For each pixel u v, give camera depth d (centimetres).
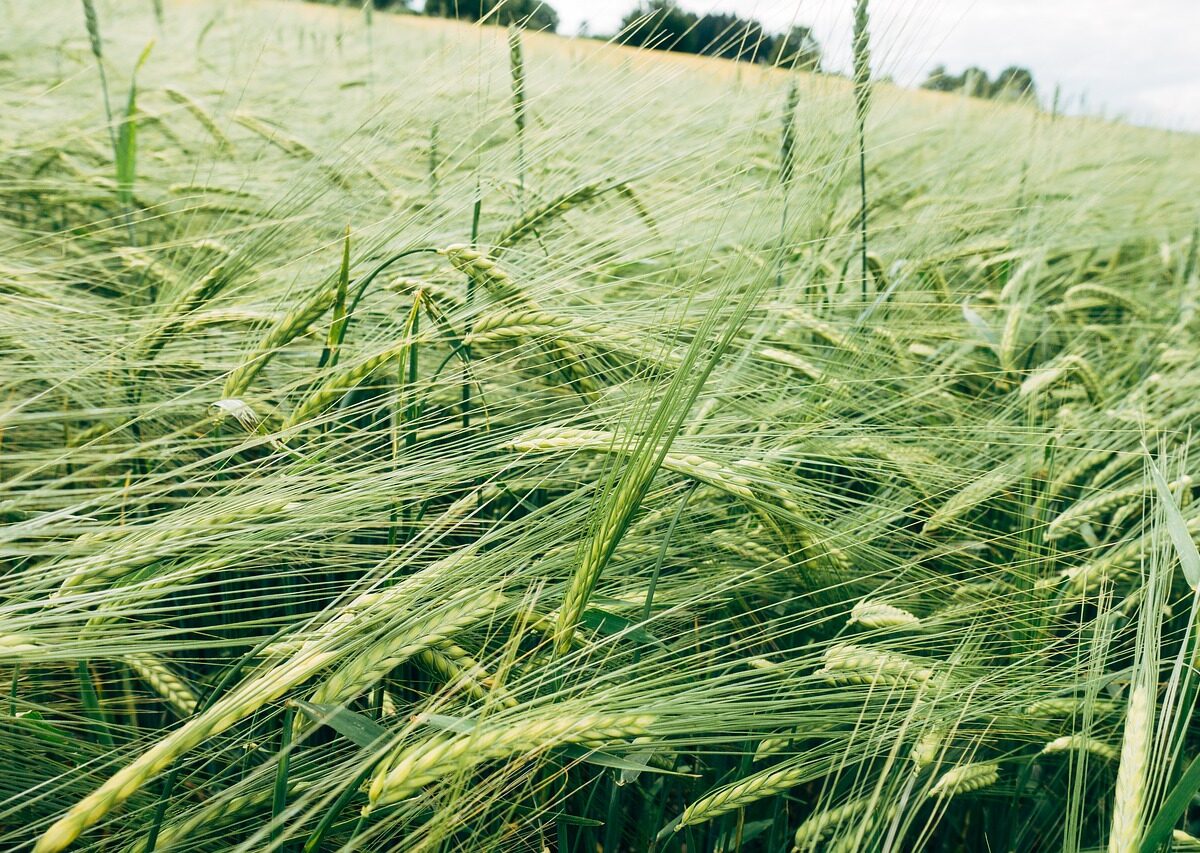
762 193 196
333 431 170
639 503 129
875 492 248
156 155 411
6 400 190
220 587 193
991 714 163
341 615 125
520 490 196
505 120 246
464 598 126
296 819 137
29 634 117
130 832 130
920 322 337
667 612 163
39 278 236
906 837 180
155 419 194
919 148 691
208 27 689
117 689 185
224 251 246
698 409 209
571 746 129
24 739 133
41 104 426
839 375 249
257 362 176
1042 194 538
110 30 745
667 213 208
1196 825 206
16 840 129
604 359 203
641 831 179
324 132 426
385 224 215
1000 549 230
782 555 198
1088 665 166
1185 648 123
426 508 189
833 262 367
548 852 158
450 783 120
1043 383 265
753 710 137
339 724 115
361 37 739
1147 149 1007
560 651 132
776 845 162
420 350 216
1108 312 470
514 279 191
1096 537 258
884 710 149
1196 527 186
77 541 133
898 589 203
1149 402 317
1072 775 165
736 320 134
